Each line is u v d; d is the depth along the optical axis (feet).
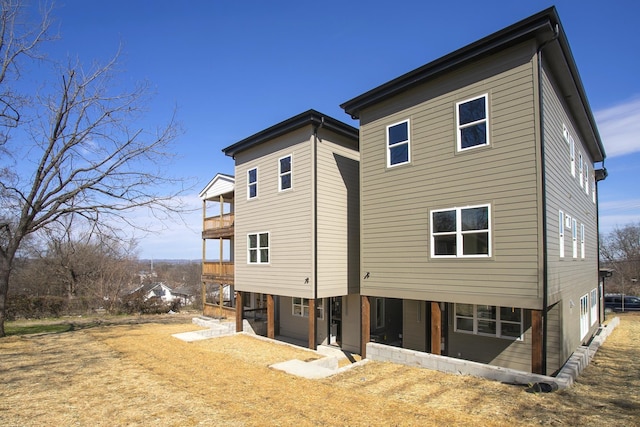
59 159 44.50
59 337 43.06
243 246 48.96
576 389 22.54
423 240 29.86
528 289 24.03
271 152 45.29
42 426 17.34
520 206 24.67
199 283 178.60
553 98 28.68
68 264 94.12
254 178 47.98
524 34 24.31
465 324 33.73
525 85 24.88
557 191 28.14
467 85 27.89
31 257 90.22
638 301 88.69
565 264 30.14
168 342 40.16
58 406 20.01
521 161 24.76
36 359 31.40
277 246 43.60
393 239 32.04
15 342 39.52
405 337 38.14
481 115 27.07
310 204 39.91
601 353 35.81
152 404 20.38
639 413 18.45
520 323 30.55
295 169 41.98
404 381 25.13
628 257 137.39
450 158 28.53
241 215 49.65
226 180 59.98
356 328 44.65
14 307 66.69
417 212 30.42
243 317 50.14
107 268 98.32
